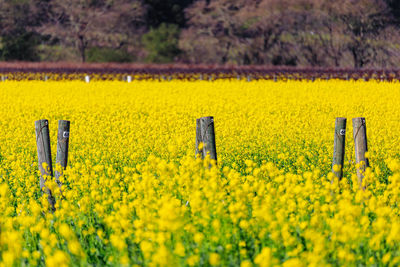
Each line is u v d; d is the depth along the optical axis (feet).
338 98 170.19
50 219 41.04
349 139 83.20
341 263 31.81
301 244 33.91
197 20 561.43
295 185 45.09
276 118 121.49
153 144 81.71
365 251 33.91
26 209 46.01
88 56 534.78
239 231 35.47
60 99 164.25
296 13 497.05
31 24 556.92
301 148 81.56
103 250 37.04
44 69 335.26
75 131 98.94
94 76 293.02
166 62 537.24
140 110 143.02
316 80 280.72
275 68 362.74
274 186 52.03
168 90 204.44
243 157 73.87
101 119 121.60
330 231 36.58
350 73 307.37
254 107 145.28
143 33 584.40
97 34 547.08
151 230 33.83
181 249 28.43
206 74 305.94
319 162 66.69
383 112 138.00
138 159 69.97
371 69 341.21
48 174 56.29
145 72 314.96
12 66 406.62
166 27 588.50
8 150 77.97
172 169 45.09
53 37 552.41
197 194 35.73
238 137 85.87
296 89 208.85
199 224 36.58
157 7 655.35
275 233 31.96
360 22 469.16
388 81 271.49
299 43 502.79
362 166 56.18
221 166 67.41
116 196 43.39
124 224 33.35
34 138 88.02
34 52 547.90
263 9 508.12
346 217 33.24
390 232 32.96
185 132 91.35
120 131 103.35
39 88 210.79
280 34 507.30
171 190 45.93
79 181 49.73
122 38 567.59
